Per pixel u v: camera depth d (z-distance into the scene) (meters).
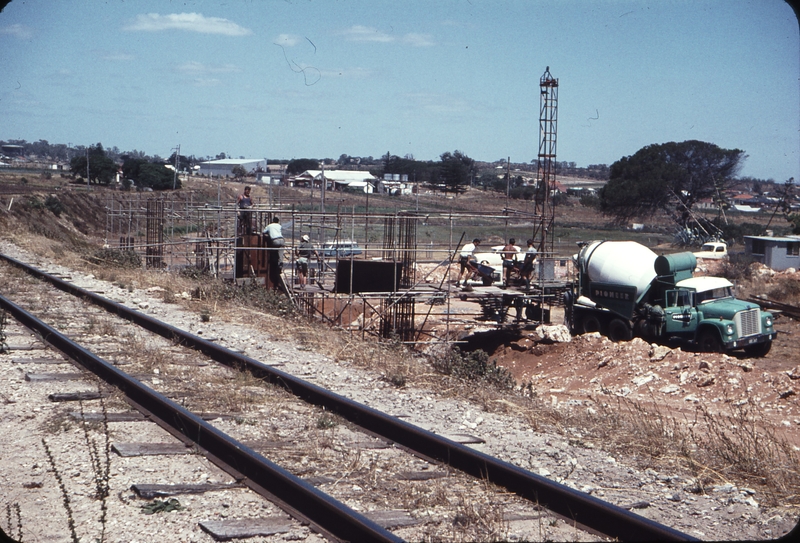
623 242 26.33
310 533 5.61
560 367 20.38
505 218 27.48
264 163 150.75
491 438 8.73
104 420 7.90
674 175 71.31
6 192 61.69
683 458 8.31
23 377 9.96
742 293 36.03
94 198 70.50
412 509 6.20
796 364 21.92
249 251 24.28
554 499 6.36
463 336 26.12
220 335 14.62
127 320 15.05
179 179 93.56
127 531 5.50
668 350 18.77
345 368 12.48
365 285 23.94
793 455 8.71
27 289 18.27
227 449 7.08
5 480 6.41
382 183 82.69
